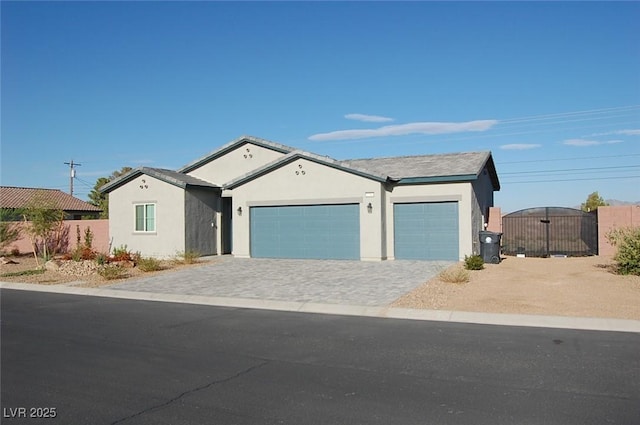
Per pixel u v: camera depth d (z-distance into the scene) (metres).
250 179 23.66
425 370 7.08
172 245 24.67
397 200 21.84
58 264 21.25
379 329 9.88
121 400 5.98
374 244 21.27
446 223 21.20
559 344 8.48
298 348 8.41
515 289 13.82
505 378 6.68
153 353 8.16
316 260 21.97
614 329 9.59
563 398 5.92
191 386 6.48
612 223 22.64
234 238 24.02
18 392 6.29
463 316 10.83
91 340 9.12
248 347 8.51
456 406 5.70
